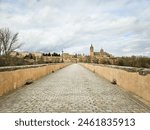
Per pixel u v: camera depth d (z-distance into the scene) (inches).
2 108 277.3
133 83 399.9
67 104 299.9
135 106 287.3
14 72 456.4
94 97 358.6
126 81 454.3
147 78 323.3
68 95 379.9
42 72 845.2
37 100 331.3
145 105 292.4
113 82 564.7
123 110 265.1
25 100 331.6
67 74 995.3
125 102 314.2
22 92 416.8
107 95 379.9
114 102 314.2
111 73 634.8
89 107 281.0
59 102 314.7
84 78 756.6
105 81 642.8
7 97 358.6
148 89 318.0
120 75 514.6
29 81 566.3
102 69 838.5
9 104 301.9
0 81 366.9
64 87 495.5
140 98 344.8
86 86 515.2
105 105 293.3
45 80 679.7
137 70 384.8
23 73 537.0
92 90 444.5
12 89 440.8
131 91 412.2
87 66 1877.5
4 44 2097.7
